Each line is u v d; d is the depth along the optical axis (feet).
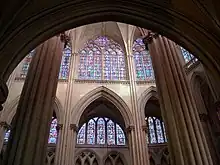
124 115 72.13
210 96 72.54
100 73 82.38
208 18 33.06
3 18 30.35
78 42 87.20
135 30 89.66
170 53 49.47
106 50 89.20
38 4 34.83
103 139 83.05
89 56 86.84
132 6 38.04
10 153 34.65
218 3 31.81
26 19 33.81
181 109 40.78
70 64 81.56
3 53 30.66
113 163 78.59
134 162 62.13
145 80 79.56
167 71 46.39
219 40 32.17
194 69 73.10
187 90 43.91
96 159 78.59
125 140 83.25
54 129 81.51
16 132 36.83
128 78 80.69
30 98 41.01
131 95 75.77
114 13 38.78
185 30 35.24
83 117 84.17
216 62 31.55
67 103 72.23
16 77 77.77
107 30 91.30
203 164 35.06
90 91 75.97
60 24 36.68
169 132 39.24
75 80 78.23
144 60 86.12
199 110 66.85
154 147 81.41
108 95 76.33
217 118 70.54
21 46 32.78
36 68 45.75
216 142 65.67
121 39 90.07
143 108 73.41
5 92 29.60
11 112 70.64
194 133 38.17
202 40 33.63
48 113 41.19
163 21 36.73
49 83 44.65
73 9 37.35
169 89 43.78
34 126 37.96
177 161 35.94
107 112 87.10
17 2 32.14
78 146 80.28
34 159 34.99
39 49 48.96
